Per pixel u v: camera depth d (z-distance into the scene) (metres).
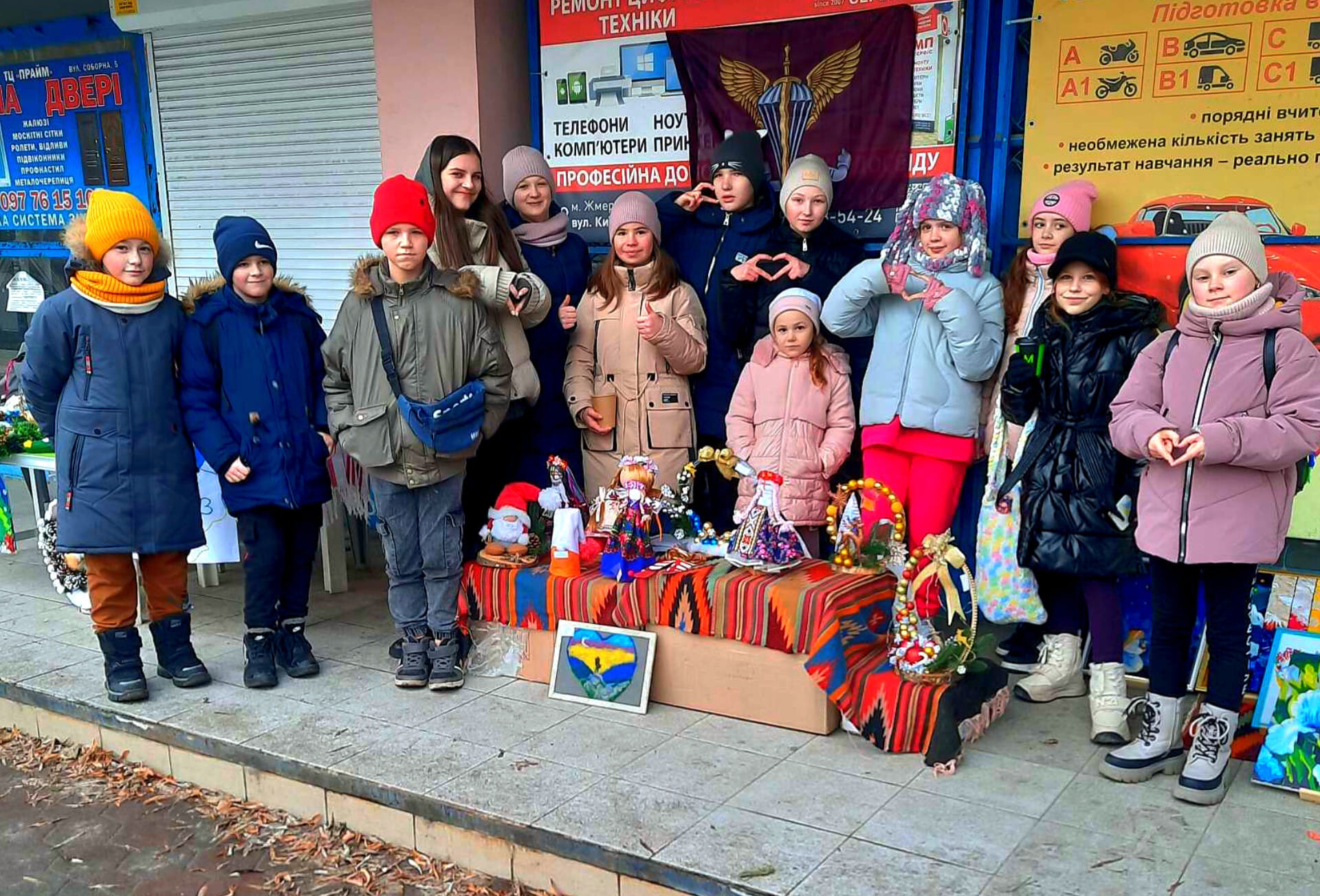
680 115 4.60
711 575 3.49
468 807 2.96
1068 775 3.11
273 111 5.82
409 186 3.51
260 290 3.77
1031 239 3.80
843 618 3.29
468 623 3.94
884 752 3.25
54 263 7.27
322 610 4.72
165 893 2.99
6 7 6.67
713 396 4.29
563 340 4.33
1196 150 3.59
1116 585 3.42
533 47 4.86
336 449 4.60
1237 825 2.82
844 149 4.26
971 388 3.71
